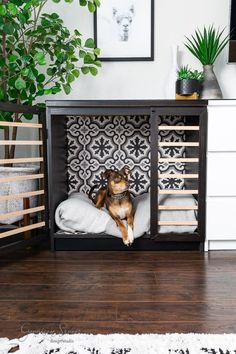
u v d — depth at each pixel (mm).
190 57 1872
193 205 1586
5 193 1510
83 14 1868
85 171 1980
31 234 1664
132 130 1947
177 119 1924
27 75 1534
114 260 1504
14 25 1500
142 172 1977
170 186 1985
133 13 1850
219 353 834
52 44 1705
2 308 1071
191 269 1390
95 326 958
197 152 1573
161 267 1416
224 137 1519
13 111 1434
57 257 1550
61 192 1785
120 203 1586
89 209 1627
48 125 1545
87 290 1198
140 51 1878
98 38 1872
